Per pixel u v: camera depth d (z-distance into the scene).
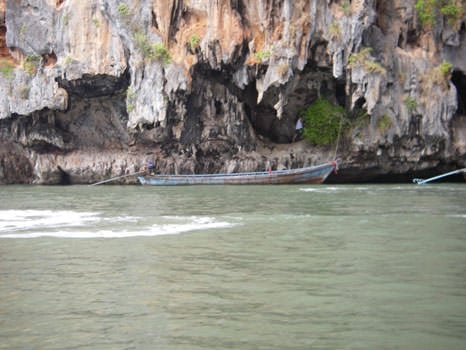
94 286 10.25
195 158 41.78
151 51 38.34
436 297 9.43
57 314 8.76
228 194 29.27
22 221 18.66
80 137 43.44
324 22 36.38
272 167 41.06
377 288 9.97
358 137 38.84
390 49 37.16
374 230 15.95
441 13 37.34
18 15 40.69
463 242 13.98
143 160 42.06
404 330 7.98
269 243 14.12
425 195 26.89
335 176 41.00
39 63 40.81
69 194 31.03
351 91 37.44
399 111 37.47
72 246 13.96
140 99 38.91
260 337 7.76
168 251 13.21
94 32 39.44
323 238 14.74
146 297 9.56
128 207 23.19
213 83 40.53
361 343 7.54
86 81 40.00
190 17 38.59
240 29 37.44
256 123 42.97
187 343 7.58
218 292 9.81
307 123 40.62
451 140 38.59
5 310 8.98
